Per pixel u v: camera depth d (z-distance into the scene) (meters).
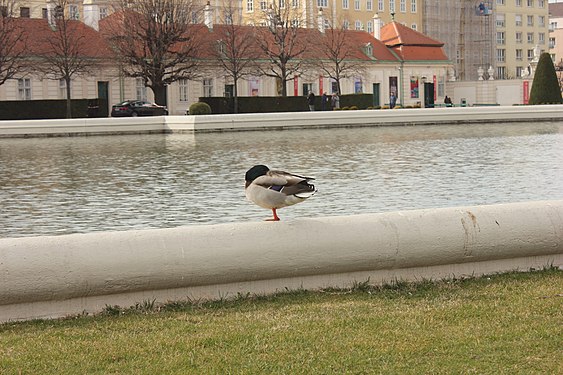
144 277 7.45
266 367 5.92
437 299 7.71
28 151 32.62
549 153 28.89
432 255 8.24
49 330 6.97
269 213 16.81
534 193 19.20
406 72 79.25
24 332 6.95
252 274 7.76
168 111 64.12
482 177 22.39
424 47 81.38
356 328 6.81
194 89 66.00
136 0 61.03
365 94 69.75
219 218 16.42
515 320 6.95
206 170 25.05
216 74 64.88
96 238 7.43
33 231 15.68
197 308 7.55
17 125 40.47
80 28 62.19
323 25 79.12
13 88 57.56
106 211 17.70
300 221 7.97
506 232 8.44
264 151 31.20
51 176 24.14
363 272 8.23
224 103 62.16
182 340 6.55
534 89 59.66
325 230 7.95
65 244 7.30
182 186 21.41
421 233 8.17
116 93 62.56
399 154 29.39
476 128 44.91
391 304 7.57
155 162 27.64
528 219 8.55
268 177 7.70
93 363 6.07
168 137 40.22
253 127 44.75
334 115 46.78
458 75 101.12
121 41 59.06
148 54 60.62
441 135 39.16
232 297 7.85
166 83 60.31
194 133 42.81
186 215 16.89
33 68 56.12
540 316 7.04
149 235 7.56
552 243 8.63
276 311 7.38
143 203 18.64
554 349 6.20
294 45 70.06
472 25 102.94
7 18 55.84
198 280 7.62
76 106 56.34
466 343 6.36
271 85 70.81
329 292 8.03
